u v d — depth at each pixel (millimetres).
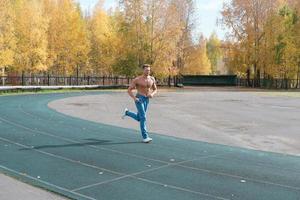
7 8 41625
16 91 38406
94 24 64562
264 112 22188
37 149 10320
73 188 7090
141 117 11523
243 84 74562
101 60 61531
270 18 61156
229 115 20297
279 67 61812
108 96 36156
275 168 8727
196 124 16328
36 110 20609
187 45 64562
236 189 7156
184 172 8266
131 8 55438
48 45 51781
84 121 16281
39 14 46562
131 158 9453
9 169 8289
